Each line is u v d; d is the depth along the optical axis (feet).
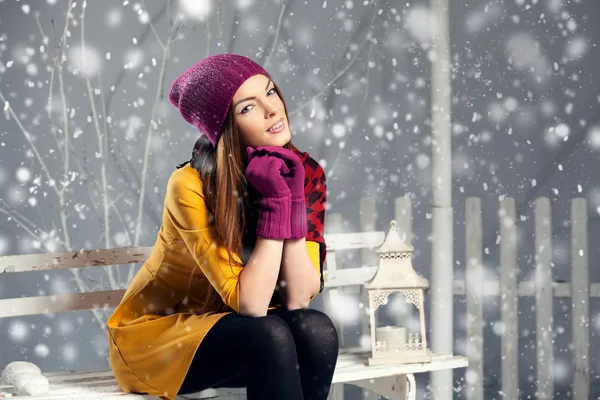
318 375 8.66
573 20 15.56
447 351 12.17
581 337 12.83
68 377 10.37
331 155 15.90
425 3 15.79
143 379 8.95
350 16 15.88
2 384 10.20
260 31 15.78
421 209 15.93
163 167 15.85
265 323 8.15
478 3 15.69
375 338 10.48
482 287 12.85
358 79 15.89
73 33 15.44
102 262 11.00
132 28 15.61
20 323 15.53
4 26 15.23
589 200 15.48
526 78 15.69
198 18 15.66
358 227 15.93
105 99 15.65
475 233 12.61
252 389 8.08
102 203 15.70
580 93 15.56
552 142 15.64
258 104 8.66
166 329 8.84
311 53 15.84
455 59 15.78
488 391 15.12
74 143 15.60
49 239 15.42
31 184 15.46
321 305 15.89
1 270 10.59
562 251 15.60
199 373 8.54
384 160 15.96
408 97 15.88
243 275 8.47
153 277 9.22
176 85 9.05
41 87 15.43
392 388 10.57
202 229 8.59
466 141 15.83
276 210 8.50
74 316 15.75
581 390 12.87
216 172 8.65
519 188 15.75
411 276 10.41
